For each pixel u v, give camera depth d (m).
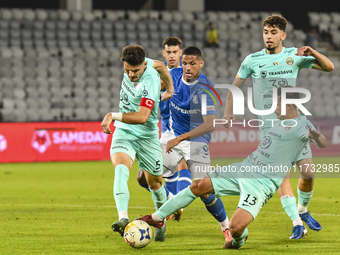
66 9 73.50
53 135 46.66
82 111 56.56
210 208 14.10
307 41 72.12
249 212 12.35
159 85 14.16
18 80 57.50
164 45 18.00
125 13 72.00
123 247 13.43
